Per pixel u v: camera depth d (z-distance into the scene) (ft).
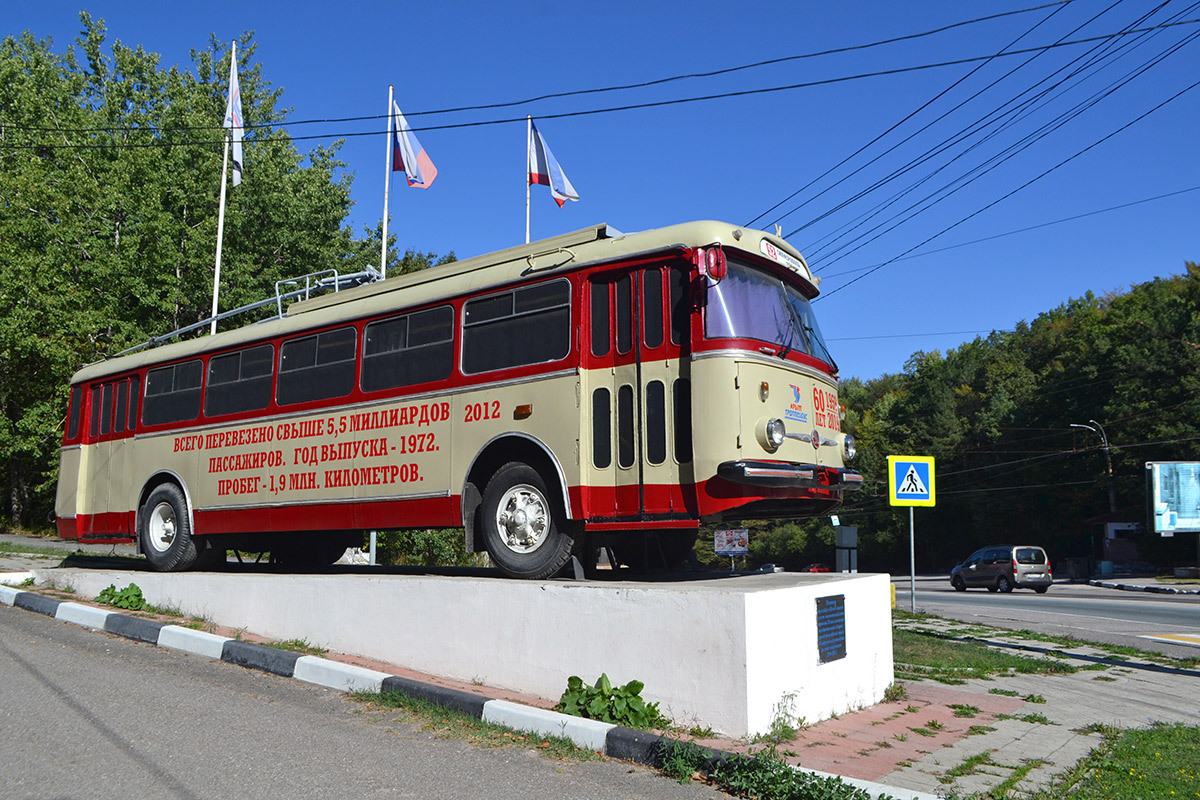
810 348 30.27
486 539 30.68
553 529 28.91
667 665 23.36
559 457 28.78
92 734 20.75
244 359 40.47
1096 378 180.34
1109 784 20.42
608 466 28.04
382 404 34.42
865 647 28.43
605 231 29.78
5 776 17.75
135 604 38.14
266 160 108.47
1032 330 266.57
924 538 228.43
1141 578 136.67
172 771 18.38
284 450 37.86
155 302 94.84
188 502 41.63
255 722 22.38
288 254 109.50
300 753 19.94
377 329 35.32
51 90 115.44
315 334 37.60
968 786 19.92
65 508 48.65
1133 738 25.14
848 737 23.86
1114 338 180.34
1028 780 20.83
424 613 29.22
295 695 25.50
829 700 25.85
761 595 22.82
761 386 27.09
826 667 25.84
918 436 235.40
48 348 89.35
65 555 65.98
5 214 93.97
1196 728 26.86
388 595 30.37
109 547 78.07
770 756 19.33
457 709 23.80
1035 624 59.47
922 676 34.78
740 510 29.50
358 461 34.94
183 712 23.03
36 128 105.29
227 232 101.86
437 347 33.06
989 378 241.35
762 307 28.66
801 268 31.53
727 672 22.34
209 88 130.11
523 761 20.06
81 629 34.45
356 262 116.88
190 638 30.99
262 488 38.52
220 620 35.65
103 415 47.88
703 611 22.90
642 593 24.06
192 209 102.99
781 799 17.48
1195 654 44.80
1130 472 164.25
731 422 26.22
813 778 17.74
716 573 34.35
